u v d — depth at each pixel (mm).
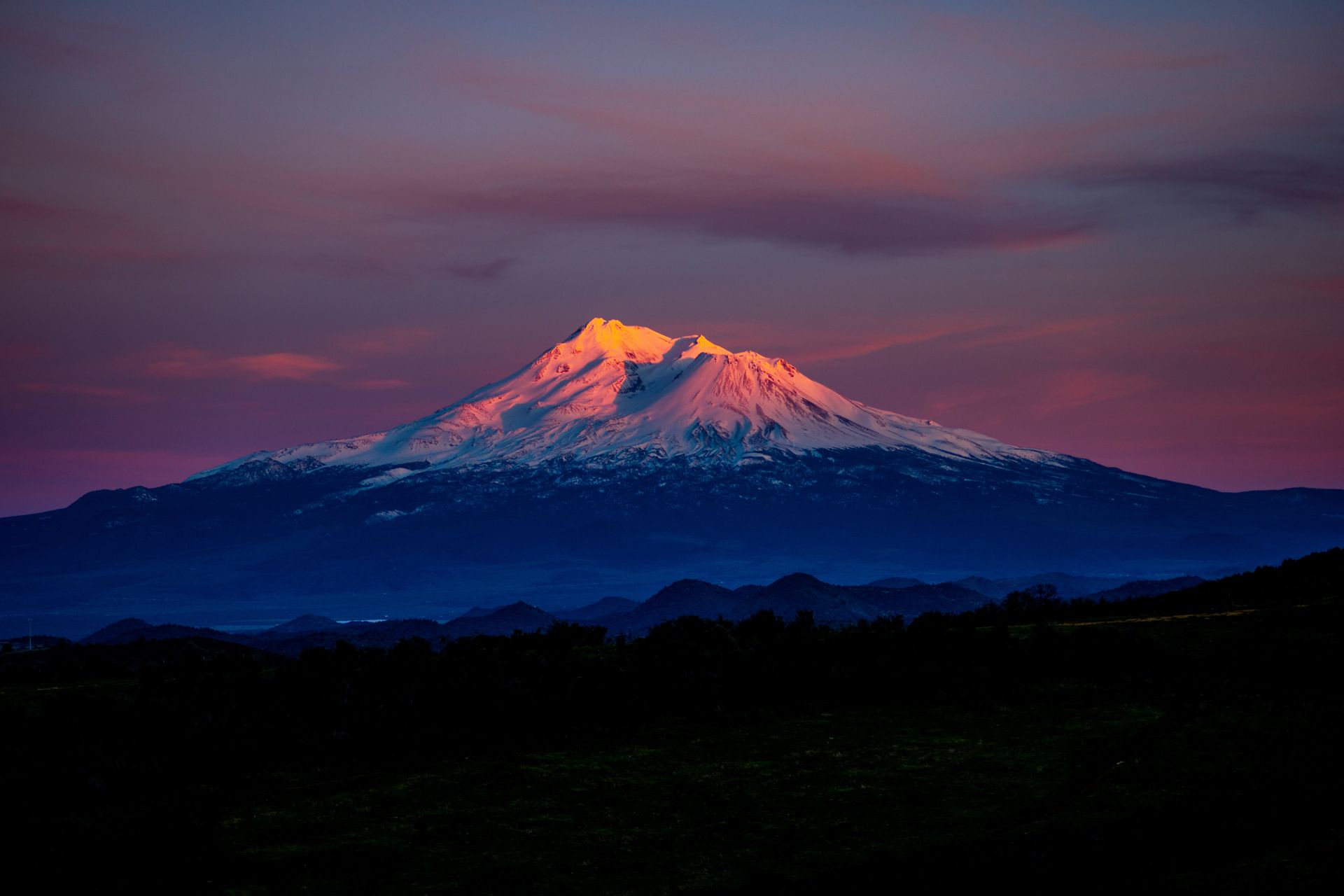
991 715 72750
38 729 73125
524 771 67000
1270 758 61781
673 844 57219
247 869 55719
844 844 56000
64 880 54719
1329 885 47000
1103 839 53562
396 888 53750
